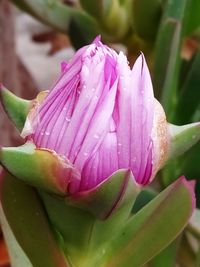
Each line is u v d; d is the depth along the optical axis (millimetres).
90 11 237
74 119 137
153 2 231
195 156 222
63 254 160
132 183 138
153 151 143
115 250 159
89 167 138
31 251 158
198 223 216
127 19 243
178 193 150
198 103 234
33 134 141
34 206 155
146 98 138
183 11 215
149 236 155
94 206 143
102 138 137
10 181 153
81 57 139
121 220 156
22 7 245
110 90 136
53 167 137
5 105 155
